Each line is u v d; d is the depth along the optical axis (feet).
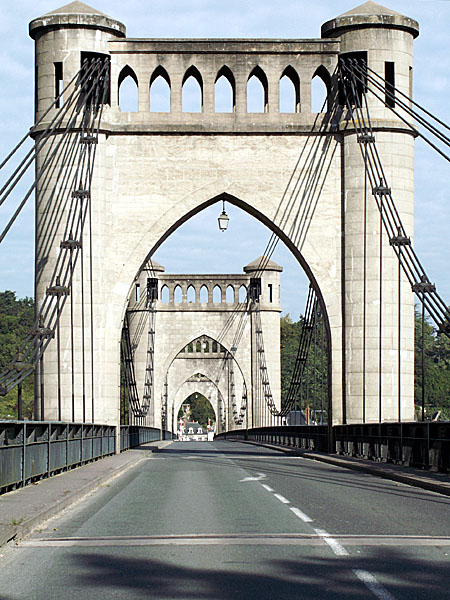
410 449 88.38
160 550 38.60
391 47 130.52
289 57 131.85
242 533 43.34
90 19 129.18
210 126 130.93
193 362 355.36
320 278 131.13
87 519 49.39
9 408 302.45
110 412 127.85
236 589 30.58
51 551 38.50
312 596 29.43
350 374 129.80
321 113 131.85
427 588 30.53
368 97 130.93
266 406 303.89
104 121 130.31
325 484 73.92
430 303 109.50
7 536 39.81
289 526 45.83
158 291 309.42
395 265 130.21
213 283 311.06
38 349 98.37
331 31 132.05
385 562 35.40
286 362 466.29
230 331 310.04
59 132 128.36
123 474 87.35
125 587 31.04
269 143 132.26
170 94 131.23
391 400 128.77
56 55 129.18
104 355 128.47
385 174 130.41
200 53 131.64
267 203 131.64
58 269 128.26
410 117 132.16
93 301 128.36
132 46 130.72
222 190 131.44
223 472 91.40
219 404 413.80
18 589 30.78
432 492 65.46
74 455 87.97
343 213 131.64
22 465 63.46
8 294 533.55
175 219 130.93
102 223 129.70
